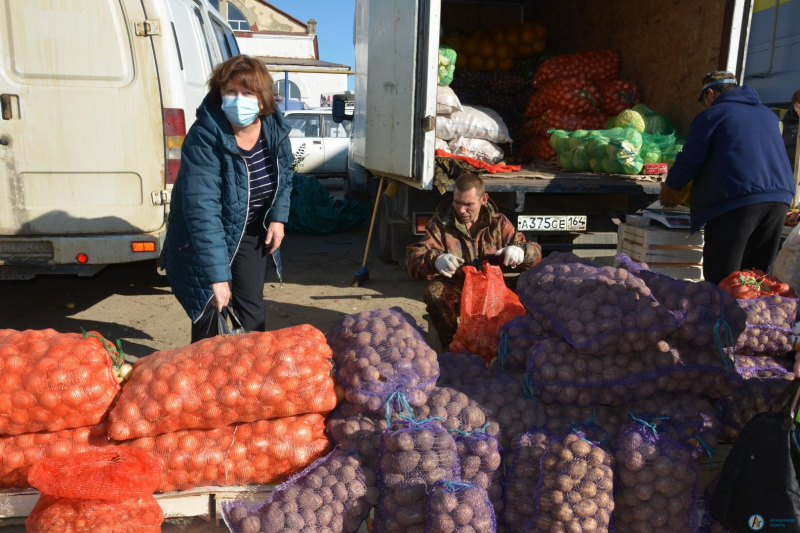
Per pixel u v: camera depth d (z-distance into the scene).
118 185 4.74
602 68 7.00
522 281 2.98
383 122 5.83
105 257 4.75
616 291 2.56
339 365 2.54
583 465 2.24
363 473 2.34
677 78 6.13
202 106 3.05
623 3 7.04
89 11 4.50
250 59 2.97
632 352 2.52
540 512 2.28
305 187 10.22
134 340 4.89
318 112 15.03
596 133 5.61
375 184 10.04
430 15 4.78
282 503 2.21
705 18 5.69
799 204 5.55
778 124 4.14
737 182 3.97
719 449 2.69
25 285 6.46
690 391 2.60
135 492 2.14
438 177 5.05
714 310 2.51
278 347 2.44
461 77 7.57
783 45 7.19
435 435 2.29
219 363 2.39
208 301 3.31
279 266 3.65
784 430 2.11
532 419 2.52
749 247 4.29
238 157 3.08
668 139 5.64
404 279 6.95
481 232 3.78
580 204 5.73
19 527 2.56
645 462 2.26
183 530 2.56
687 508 2.31
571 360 2.54
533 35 7.75
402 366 2.46
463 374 2.89
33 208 4.66
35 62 4.50
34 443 2.35
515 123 7.57
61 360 2.32
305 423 2.47
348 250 8.62
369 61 6.26
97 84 4.59
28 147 4.58
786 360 2.91
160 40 4.62
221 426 2.43
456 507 2.10
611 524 2.36
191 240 3.23
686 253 4.63
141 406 2.31
